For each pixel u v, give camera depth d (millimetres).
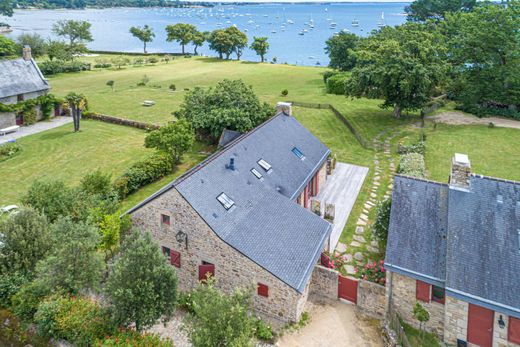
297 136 32594
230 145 26016
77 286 17359
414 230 19047
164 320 17234
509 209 18172
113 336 15750
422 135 42719
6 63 55281
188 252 21031
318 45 163250
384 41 52531
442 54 49906
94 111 58750
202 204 20266
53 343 16562
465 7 83688
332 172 36312
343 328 18750
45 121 55500
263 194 23438
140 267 16078
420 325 18391
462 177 19344
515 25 47656
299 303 18812
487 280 16406
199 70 97625
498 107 52812
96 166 38812
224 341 13797
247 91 43938
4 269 18609
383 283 20422
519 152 38719
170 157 37406
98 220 23016
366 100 60812
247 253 19141
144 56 125188
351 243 25359
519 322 15906
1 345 17562
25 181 35531
